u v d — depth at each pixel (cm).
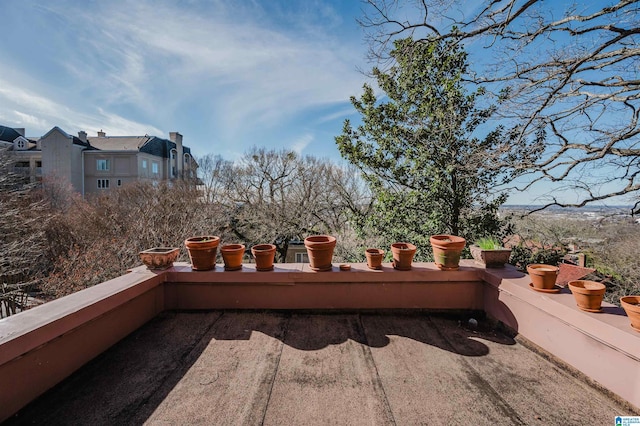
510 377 169
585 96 363
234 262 262
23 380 138
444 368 179
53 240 1181
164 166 2888
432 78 539
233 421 134
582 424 132
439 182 522
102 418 135
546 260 504
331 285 262
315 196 1448
